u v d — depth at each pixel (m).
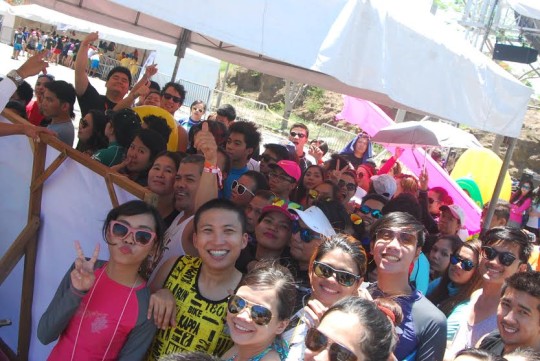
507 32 14.28
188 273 2.65
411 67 3.44
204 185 3.21
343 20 2.98
